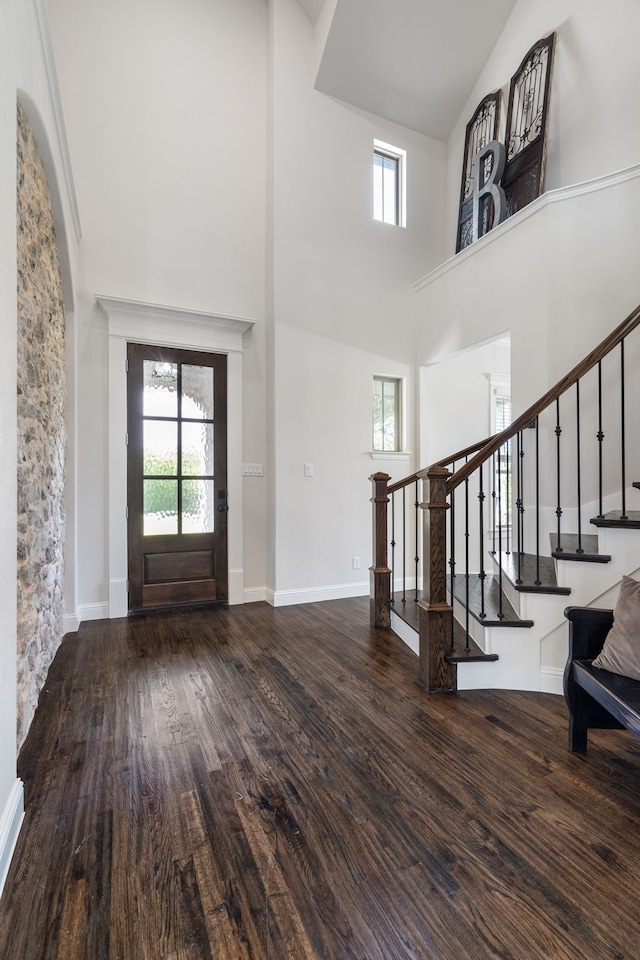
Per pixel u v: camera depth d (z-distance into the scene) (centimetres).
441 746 185
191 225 388
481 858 129
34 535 212
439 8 393
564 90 353
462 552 466
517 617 239
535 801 153
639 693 152
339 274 426
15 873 125
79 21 351
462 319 391
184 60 387
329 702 222
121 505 358
